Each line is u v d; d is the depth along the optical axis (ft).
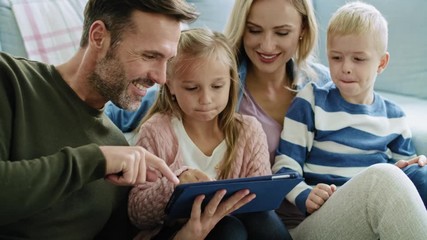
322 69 5.16
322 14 6.67
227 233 3.58
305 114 4.65
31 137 3.23
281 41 4.56
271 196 3.53
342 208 3.80
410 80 6.38
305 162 4.69
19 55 5.09
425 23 6.32
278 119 4.89
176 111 4.23
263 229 3.85
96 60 3.41
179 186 3.13
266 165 4.22
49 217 3.28
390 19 6.45
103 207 3.59
